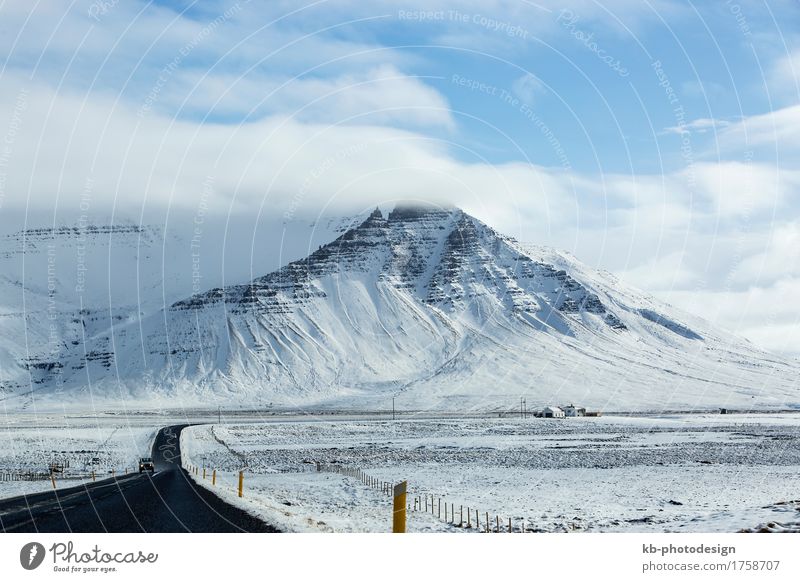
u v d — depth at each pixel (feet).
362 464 253.24
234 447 348.18
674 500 144.15
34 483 181.37
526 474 208.85
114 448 329.72
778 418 635.66
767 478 192.95
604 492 161.79
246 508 107.96
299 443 376.68
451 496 154.81
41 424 587.68
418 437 419.74
